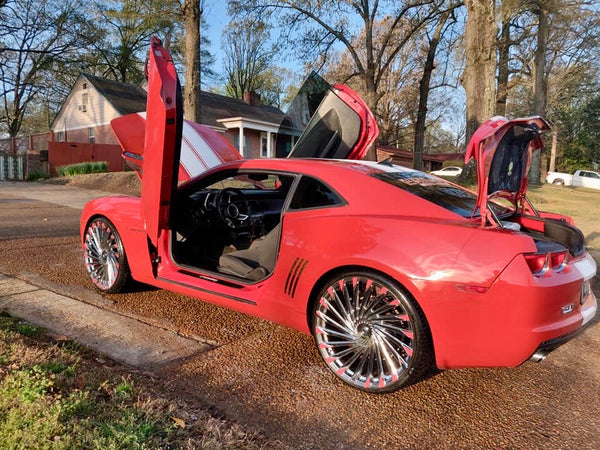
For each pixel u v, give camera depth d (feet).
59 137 95.86
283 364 9.51
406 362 7.93
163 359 9.34
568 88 106.73
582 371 9.99
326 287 8.83
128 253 12.57
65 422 6.25
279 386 8.59
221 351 9.97
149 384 8.10
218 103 96.89
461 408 8.19
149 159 10.73
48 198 42.65
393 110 138.72
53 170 69.00
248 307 10.03
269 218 12.94
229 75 163.32
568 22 61.46
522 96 116.06
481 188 8.06
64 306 12.16
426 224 8.00
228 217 12.25
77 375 7.88
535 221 9.77
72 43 98.27
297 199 9.74
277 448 6.59
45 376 7.47
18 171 68.59
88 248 13.85
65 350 8.89
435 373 9.59
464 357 7.57
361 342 8.47
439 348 7.62
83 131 89.76
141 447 5.86
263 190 14.02
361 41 81.10
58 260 17.54
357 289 8.47
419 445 7.02
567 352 11.09
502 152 8.89
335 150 15.71
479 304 7.29
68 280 14.76
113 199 13.43
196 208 12.87
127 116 16.72
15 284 13.99
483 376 9.54
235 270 11.35
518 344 7.20
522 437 7.34
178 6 47.16
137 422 6.54
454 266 7.43
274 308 9.57
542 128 9.29
